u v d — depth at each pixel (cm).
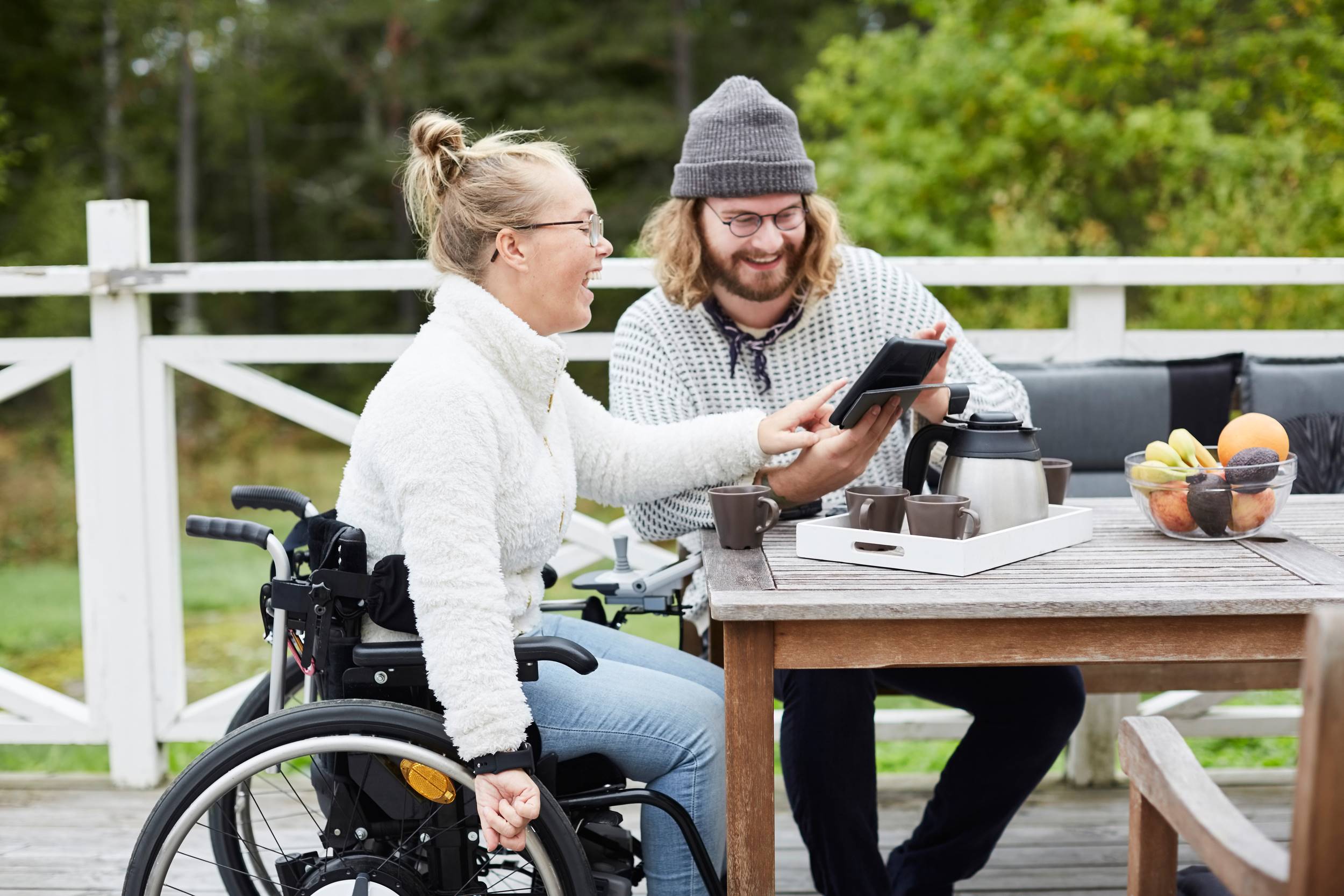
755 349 200
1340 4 828
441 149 158
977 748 179
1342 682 79
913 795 256
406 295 1485
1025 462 156
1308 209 658
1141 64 833
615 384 200
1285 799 243
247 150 1484
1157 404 229
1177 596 131
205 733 262
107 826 239
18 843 232
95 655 258
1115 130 815
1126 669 209
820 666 137
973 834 180
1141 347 260
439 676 135
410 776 142
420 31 1420
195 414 1180
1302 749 82
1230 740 294
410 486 138
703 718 152
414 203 163
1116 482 229
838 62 886
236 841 173
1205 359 234
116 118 1327
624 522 260
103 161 1361
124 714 258
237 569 692
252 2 1423
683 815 146
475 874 150
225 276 248
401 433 140
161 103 1389
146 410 254
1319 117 767
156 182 1337
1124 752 126
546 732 151
